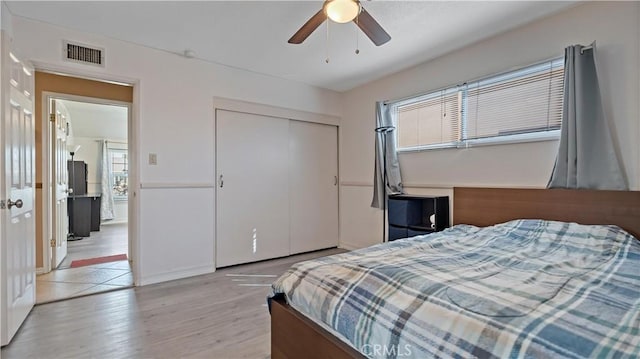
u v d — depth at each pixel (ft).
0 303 6.15
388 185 12.54
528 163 8.73
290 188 13.78
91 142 22.49
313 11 7.98
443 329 3.27
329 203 15.07
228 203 12.01
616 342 2.70
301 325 4.81
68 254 13.93
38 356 5.93
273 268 11.89
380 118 12.77
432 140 11.34
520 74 8.99
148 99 10.11
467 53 10.18
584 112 7.49
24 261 7.38
